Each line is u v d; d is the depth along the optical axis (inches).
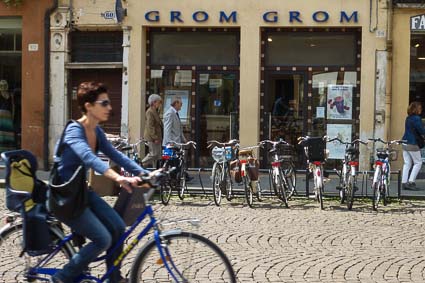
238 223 409.1
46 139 669.3
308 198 519.8
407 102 620.7
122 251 210.4
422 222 425.4
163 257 206.8
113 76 667.4
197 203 490.9
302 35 643.5
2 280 232.7
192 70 659.4
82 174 199.3
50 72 667.4
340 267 297.9
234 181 499.2
